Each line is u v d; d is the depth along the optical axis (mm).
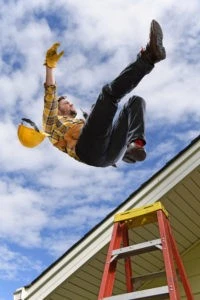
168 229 3641
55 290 5414
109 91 2906
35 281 5582
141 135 3088
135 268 5789
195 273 5527
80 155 3205
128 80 2842
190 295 3447
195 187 4867
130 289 3566
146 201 4898
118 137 3182
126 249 3414
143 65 2795
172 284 2973
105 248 5090
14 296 5660
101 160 3266
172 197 4949
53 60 3123
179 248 5789
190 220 5387
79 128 3312
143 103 3215
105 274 3307
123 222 3830
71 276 5309
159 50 2717
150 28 2699
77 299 5789
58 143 3361
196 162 4609
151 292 3002
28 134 3072
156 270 5891
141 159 3186
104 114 2943
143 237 5340
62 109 3512
